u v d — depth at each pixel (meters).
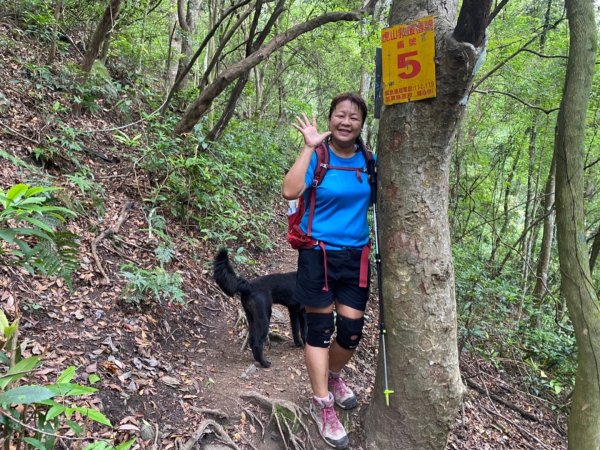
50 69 6.43
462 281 6.07
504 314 7.22
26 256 1.48
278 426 2.87
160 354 3.37
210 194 6.18
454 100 2.32
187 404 2.92
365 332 5.02
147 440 2.55
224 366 3.52
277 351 3.94
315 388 2.80
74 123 6.07
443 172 2.55
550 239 9.25
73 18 8.27
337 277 2.65
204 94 6.38
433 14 2.34
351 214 2.63
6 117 5.14
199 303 4.34
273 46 6.32
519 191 12.30
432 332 2.59
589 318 3.33
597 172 9.95
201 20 13.30
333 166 2.60
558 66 7.56
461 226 9.45
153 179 5.73
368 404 3.27
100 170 5.55
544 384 6.18
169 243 4.85
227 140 8.34
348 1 7.41
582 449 3.45
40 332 3.04
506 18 7.36
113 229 4.52
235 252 5.76
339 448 2.82
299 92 17.61
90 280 3.74
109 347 3.15
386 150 2.59
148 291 3.89
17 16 7.41
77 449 2.06
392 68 2.47
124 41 8.88
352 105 2.55
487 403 5.27
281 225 8.15
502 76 7.86
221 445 2.68
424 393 2.63
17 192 1.34
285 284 3.76
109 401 2.69
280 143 13.56
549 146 9.84
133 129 6.83
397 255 2.59
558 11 7.73
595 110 7.73
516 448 4.57
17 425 1.34
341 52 11.84
